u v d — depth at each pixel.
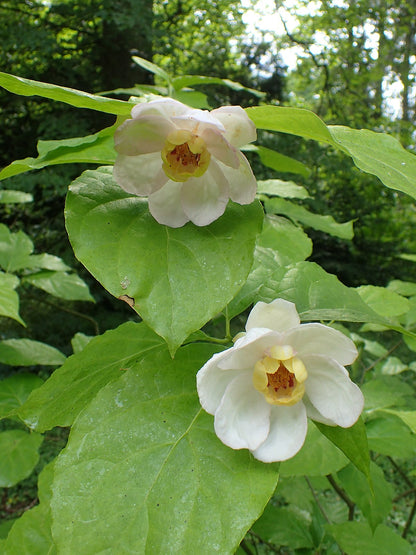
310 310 0.21
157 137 0.18
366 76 1.89
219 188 0.18
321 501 0.52
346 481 0.31
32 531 0.26
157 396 0.19
